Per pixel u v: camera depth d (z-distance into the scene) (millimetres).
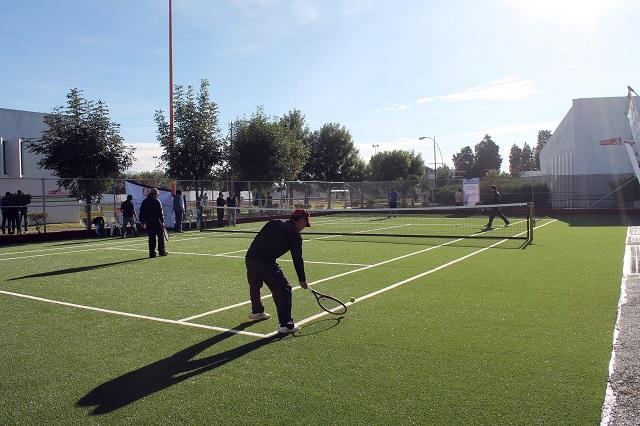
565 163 41062
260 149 36594
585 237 18344
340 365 5551
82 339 6684
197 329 7074
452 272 11320
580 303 8148
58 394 4934
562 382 4945
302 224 6957
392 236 20078
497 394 4707
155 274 11695
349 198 39125
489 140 133750
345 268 12148
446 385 4945
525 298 8602
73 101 25828
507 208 34500
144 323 7426
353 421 4246
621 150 36062
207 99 30078
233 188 30562
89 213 23141
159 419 4359
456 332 6688
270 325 7211
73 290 9953
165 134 30422
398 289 9547
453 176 86688
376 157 74625
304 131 58625
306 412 4434
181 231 23906
